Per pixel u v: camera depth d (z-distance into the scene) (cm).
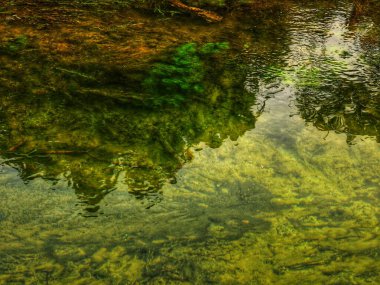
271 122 298
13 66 340
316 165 260
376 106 316
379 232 210
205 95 321
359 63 384
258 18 487
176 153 262
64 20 443
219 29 450
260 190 240
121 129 276
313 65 379
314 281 183
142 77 339
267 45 417
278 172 254
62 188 232
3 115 280
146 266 189
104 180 238
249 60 384
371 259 194
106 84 326
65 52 371
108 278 183
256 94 331
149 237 205
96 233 207
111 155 255
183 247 200
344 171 255
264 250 200
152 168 250
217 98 319
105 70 346
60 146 258
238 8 514
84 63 354
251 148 272
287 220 218
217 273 187
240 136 282
